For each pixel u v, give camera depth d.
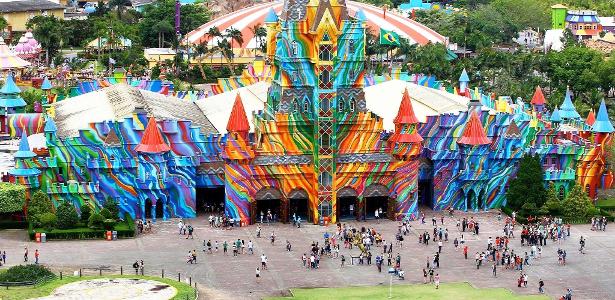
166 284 186.12
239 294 186.12
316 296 184.88
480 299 183.62
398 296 185.12
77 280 187.62
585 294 189.12
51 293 179.12
